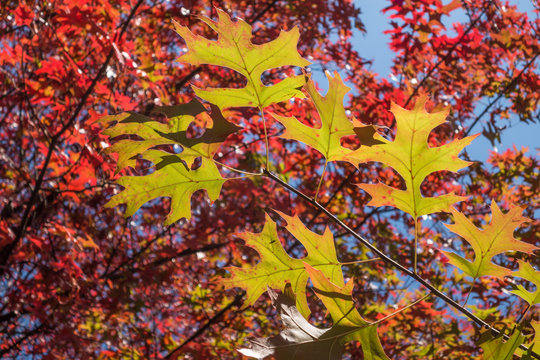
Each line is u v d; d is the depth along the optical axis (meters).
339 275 1.50
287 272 1.55
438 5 4.98
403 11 5.08
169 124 1.55
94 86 4.25
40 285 4.73
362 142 1.48
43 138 4.60
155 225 6.86
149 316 6.69
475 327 4.67
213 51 1.50
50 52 5.31
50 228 4.70
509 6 5.66
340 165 5.77
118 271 6.20
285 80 1.50
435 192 6.15
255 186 5.75
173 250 5.83
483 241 1.48
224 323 6.15
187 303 6.18
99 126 4.35
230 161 6.66
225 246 6.20
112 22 4.31
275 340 1.28
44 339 5.25
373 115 4.67
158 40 6.71
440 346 5.23
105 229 6.19
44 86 4.30
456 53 5.48
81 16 4.10
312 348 1.31
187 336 7.00
